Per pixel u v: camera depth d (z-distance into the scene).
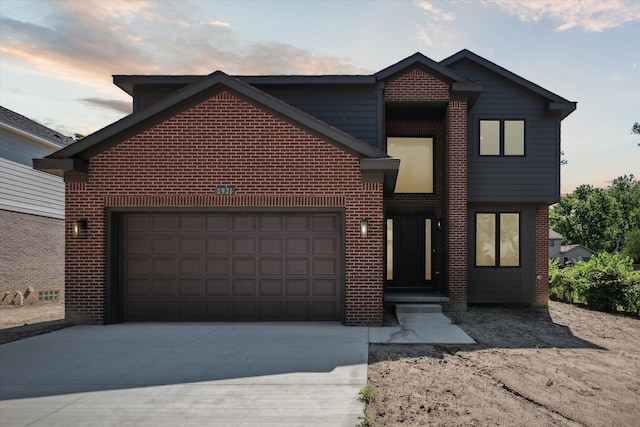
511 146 13.67
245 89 9.91
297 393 5.51
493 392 5.70
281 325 9.83
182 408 5.05
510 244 13.77
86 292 10.00
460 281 12.37
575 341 8.85
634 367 6.98
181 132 10.07
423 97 12.75
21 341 8.38
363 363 6.84
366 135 12.67
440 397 5.48
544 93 13.43
